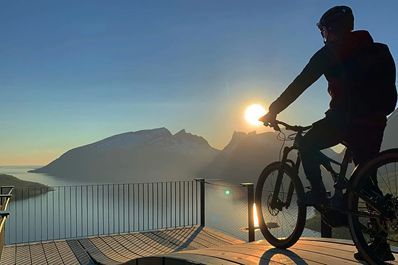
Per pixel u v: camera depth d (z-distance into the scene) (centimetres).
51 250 1030
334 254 358
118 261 918
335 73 304
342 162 312
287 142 377
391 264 289
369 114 298
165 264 451
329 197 321
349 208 301
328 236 536
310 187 335
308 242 416
